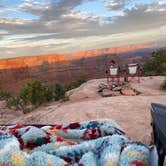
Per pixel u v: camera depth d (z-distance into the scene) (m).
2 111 14.08
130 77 18.27
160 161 1.96
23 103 14.37
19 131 3.00
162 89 14.88
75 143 2.86
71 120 7.76
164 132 1.98
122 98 10.11
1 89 20.56
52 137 2.94
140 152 2.28
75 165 2.36
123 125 6.76
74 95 14.18
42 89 14.49
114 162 2.28
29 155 2.38
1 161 2.29
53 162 2.28
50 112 9.12
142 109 8.41
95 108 8.61
